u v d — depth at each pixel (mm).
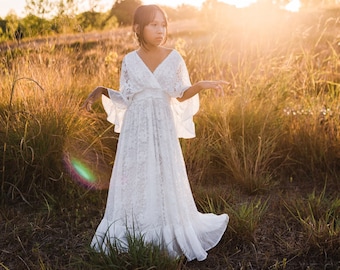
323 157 4777
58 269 3035
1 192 4121
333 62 6137
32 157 4043
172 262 2812
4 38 6008
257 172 4613
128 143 2941
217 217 3324
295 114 5184
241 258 3125
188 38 10102
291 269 2977
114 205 3000
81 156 4375
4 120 4504
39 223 3689
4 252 3303
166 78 2910
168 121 2959
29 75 5285
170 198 2934
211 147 4867
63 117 4383
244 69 5852
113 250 2830
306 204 3939
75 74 6070
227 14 7242
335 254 3102
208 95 5641
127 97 2928
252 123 5047
